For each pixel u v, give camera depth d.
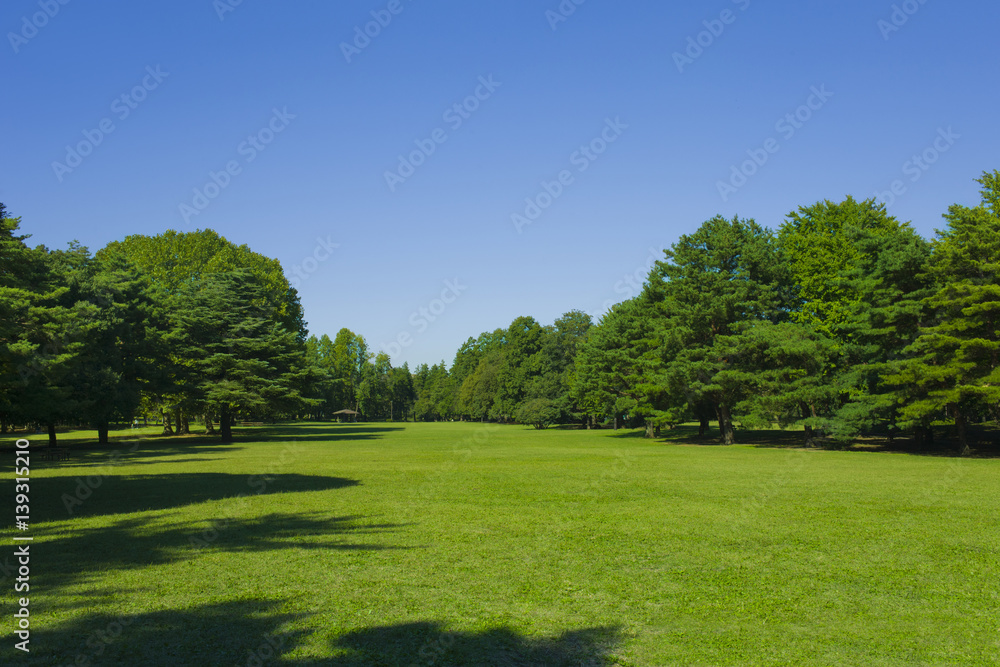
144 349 48.47
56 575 10.05
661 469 27.36
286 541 12.60
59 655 6.88
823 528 13.85
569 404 86.50
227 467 28.84
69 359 32.91
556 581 9.85
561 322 95.06
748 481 22.55
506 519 15.01
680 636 7.63
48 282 40.66
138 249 65.81
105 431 50.44
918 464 29.55
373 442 51.53
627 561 11.05
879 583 9.74
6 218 21.39
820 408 44.09
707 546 12.14
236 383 52.91
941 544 12.27
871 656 7.05
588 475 24.86
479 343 140.50
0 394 24.53
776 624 8.03
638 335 57.97
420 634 7.63
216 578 9.93
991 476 23.84
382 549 11.91
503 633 7.68
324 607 8.59
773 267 45.00
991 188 39.66
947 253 33.16
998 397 30.92
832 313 42.56
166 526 14.16
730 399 46.75
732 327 44.91
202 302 56.03
